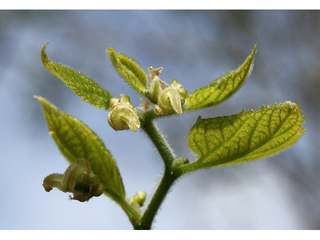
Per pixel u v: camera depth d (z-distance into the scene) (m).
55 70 0.11
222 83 0.12
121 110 0.11
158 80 0.12
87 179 0.11
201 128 0.12
